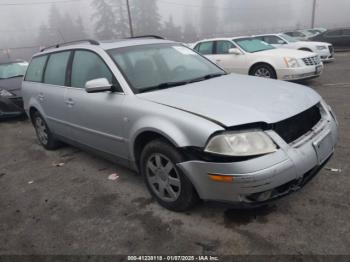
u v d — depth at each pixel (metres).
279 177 2.82
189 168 3.05
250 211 3.35
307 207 3.32
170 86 3.84
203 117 3.01
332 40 20.02
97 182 4.41
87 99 4.22
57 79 5.04
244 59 9.59
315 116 3.40
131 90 3.72
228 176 2.81
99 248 3.10
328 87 8.95
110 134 4.00
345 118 5.98
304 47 14.20
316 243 2.85
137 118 3.50
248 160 2.77
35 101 5.61
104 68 4.07
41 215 3.78
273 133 2.90
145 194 3.94
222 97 3.33
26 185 4.62
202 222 3.27
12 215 3.86
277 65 8.93
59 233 3.40
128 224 3.39
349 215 3.15
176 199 3.35
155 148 3.35
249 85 3.72
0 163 5.66
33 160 5.58
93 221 3.53
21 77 9.48
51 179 4.70
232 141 2.82
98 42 4.49
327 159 3.35
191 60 4.54
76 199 4.03
